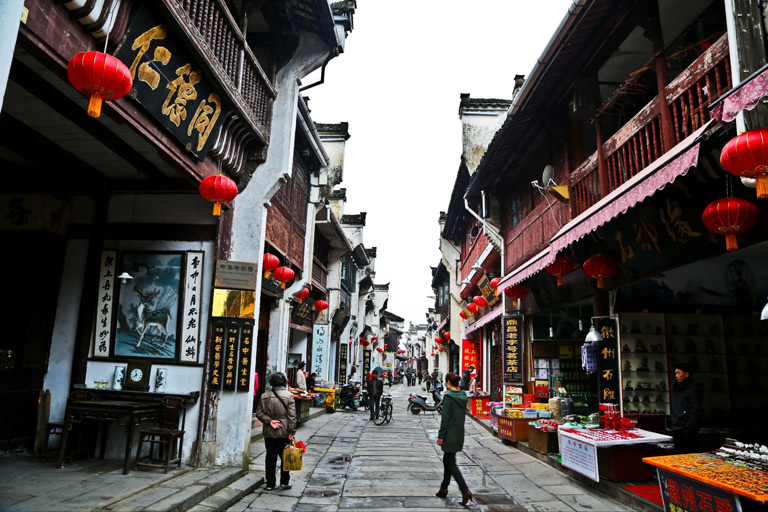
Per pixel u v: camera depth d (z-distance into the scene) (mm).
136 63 4418
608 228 6504
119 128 5555
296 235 12680
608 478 6152
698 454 4477
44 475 5582
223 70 5863
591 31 6453
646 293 7531
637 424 7465
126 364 7043
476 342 21484
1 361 6293
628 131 6078
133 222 7410
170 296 7199
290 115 7965
